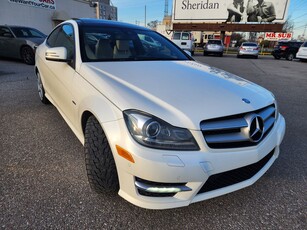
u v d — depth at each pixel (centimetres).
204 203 206
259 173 202
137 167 156
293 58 1961
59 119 362
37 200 198
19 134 311
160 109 164
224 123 171
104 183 186
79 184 220
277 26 2716
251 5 2709
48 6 1650
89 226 177
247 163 180
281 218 194
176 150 158
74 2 1908
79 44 256
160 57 296
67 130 327
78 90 221
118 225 179
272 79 864
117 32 298
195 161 159
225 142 170
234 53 2884
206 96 186
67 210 190
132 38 302
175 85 199
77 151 275
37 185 216
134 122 159
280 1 2638
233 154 173
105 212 190
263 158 205
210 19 2869
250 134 179
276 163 274
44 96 404
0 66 798
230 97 191
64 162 253
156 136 157
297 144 325
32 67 804
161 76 218
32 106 415
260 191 225
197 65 286
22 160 254
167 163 154
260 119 188
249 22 2766
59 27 354
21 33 887
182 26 2997
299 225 187
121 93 180
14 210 187
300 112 473
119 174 169
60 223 178
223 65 1295
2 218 179
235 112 176
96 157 183
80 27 281
